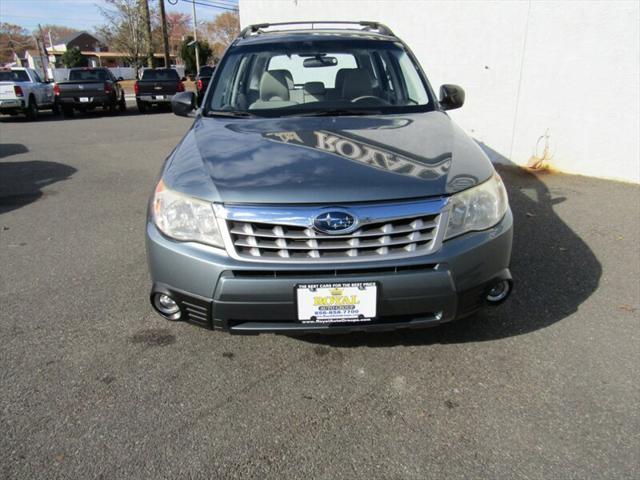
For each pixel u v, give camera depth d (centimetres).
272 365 271
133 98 2620
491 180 254
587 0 566
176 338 298
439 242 230
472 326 301
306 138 280
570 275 362
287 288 225
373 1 771
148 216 261
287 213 223
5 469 206
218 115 344
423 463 206
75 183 683
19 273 391
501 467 204
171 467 206
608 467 202
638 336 288
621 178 587
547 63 612
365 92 357
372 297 227
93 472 204
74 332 305
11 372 268
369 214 223
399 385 253
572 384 250
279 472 204
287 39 395
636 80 553
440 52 707
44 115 1819
